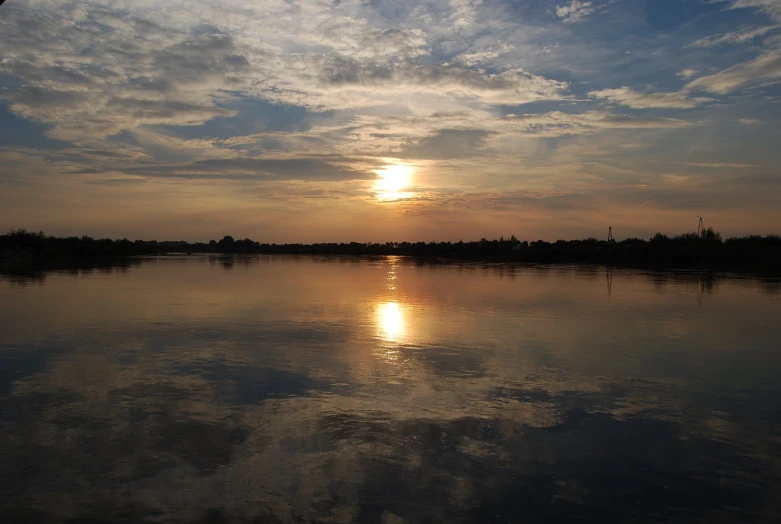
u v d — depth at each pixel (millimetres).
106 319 16438
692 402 8742
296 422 7719
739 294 25031
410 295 24391
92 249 72188
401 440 7121
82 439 7039
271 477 6066
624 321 16625
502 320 16797
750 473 6273
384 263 66938
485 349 12477
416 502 5562
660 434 7395
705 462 6543
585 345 12969
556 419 7934
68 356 11508
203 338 13539
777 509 5504
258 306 19906
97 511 5324
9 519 5160
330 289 27266
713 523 5254
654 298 23312
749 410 8375
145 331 14438
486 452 6777
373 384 9594
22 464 6312
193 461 6430
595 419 7945
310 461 6473
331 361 11234
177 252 131625
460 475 6160
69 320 16188
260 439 7098
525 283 32125
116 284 28875
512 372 10461
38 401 8523
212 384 9531
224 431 7355
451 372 10422
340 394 9016
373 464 6406
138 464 6340
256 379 9852
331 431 7395
